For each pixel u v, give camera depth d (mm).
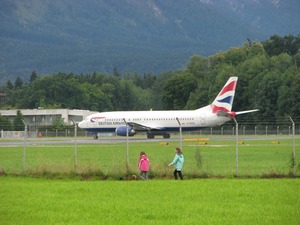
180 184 73375
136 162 102875
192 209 56969
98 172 83188
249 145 157375
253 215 54281
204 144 162750
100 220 52594
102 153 131750
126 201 61344
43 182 77438
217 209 56906
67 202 60812
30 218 53469
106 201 61469
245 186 71125
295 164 84500
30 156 126125
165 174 82375
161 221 52062
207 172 83875
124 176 82000
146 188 70062
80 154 129875
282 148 143250
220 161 107188
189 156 119875
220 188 69688
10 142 197750
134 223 51375
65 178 82375
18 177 83562
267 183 73750
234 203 59938
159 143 170750
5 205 59219
